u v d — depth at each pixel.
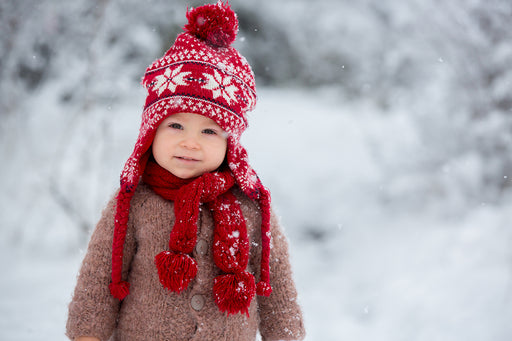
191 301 1.61
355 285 4.16
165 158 1.65
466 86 5.73
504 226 4.51
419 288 3.88
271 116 9.49
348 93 9.55
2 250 4.32
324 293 4.06
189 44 1.67
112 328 1.67
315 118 9.12
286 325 1.77
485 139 5.52
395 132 6.60
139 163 1.67
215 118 1.62
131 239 1.67
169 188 1.67
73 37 5.36
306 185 6.35
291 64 12.29
